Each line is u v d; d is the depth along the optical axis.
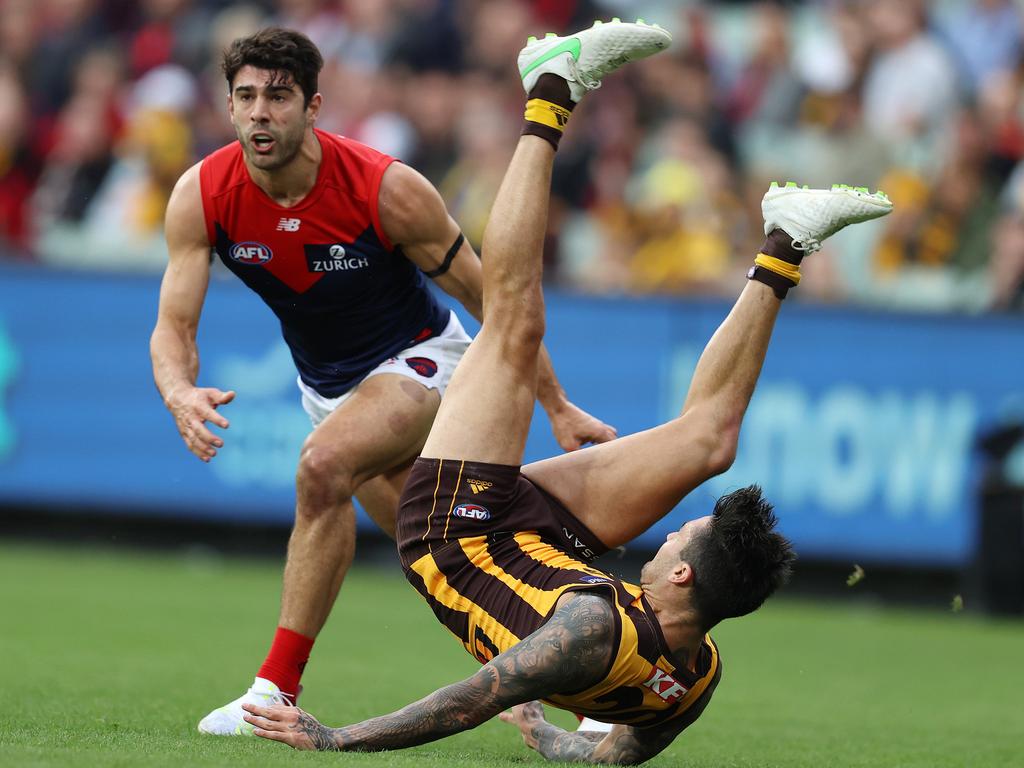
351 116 43.62
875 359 36.19
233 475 38.59
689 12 44.56
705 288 40.25
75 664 22.75
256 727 13.50
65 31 45.69
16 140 44.56
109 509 39.47
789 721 20.39
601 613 13.02
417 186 17.02
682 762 15.77
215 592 34.28
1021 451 35.38
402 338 17.78
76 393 39.75
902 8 43.44
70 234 43.75
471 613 13.84
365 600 34.66
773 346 36.59
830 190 15.23
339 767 12.02
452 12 45.00
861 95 43.31
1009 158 41.22
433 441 14.58
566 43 15.50
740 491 13.61
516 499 14.49
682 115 43.03
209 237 17.11
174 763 12.12
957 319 35.81
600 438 17.88
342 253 17.06
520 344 14.85
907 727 20.27
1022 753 18.03
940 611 37.31
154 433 39.31
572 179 42.34
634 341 37.41
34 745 13.42
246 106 16.16
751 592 13.31
